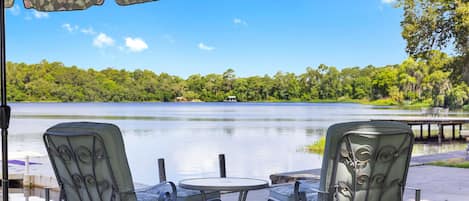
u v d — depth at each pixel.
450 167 7.30
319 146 14.66
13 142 15.19
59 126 2.88
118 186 2.77
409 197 4.99
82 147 2.80
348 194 2.85
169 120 25.06
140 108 34.88
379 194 2.92
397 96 30.33
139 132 19.16
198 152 13.16
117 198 2.78
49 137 2.93
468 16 10.48
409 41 11.48
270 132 19.38
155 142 15.73
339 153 2.77
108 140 2.71
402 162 2.90
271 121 24.78
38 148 13.44
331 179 2.82
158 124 22.70
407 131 2.81
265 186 3.36
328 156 2.80
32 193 6.72
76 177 2.96
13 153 7.95
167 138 17.02
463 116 21.62
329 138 2.79
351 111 30.64
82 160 2.84
